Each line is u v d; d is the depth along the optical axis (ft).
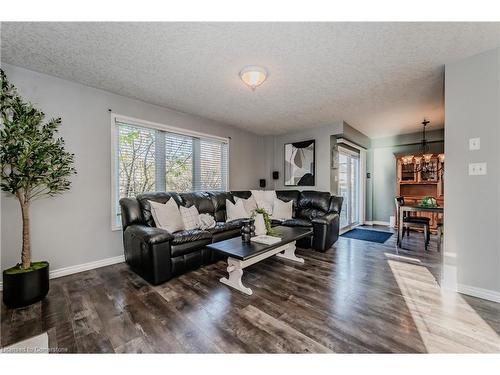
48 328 5.37
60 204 8.54
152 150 11.47
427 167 17.22
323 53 7.00
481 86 6.92
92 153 9.32
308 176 16.15
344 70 8.05
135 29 5.90
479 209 6.91
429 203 12.40
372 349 4.68
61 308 6.23
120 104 10.16
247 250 7.38
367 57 7.22
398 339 4.98
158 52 6.94
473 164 7.02
